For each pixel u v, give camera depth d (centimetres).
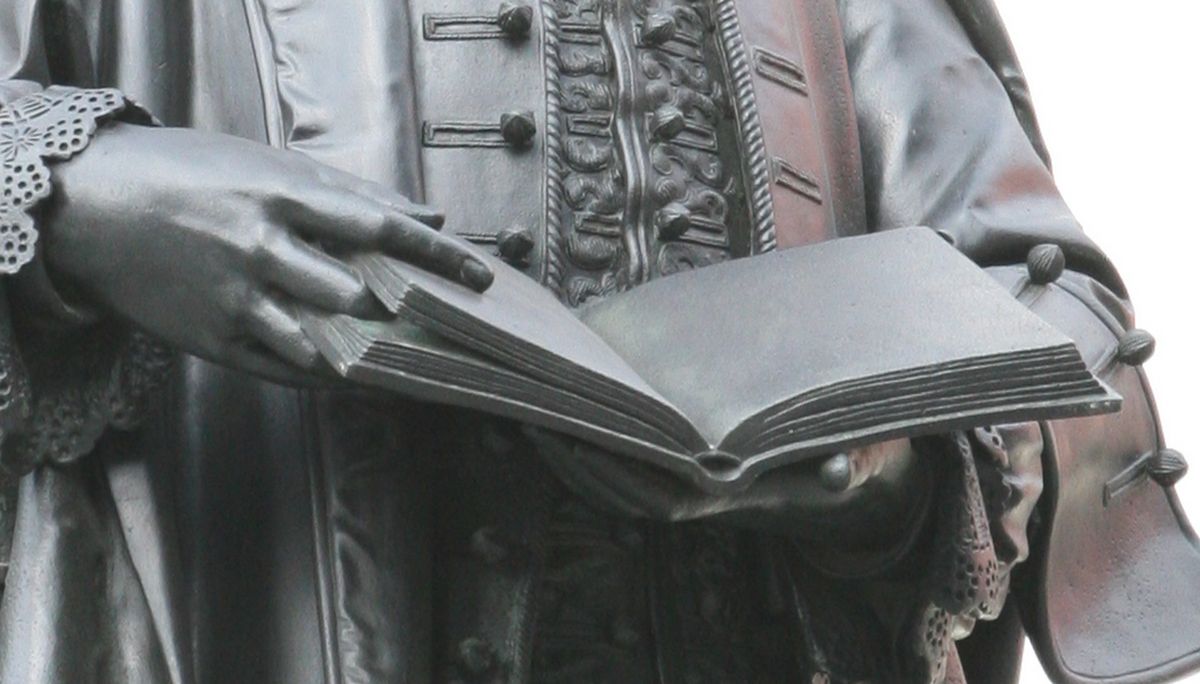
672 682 492
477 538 476
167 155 451
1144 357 537
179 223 444
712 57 524
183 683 458
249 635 466
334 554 465
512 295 449
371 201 438
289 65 495
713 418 452
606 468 454
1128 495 539
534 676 487
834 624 497
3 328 450
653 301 481
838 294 473
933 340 461
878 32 564
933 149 552
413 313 428
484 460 480
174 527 469
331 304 434
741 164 516
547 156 496
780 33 535
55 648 452
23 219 448
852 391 453
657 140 508
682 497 457
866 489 474
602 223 499
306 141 489
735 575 502
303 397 475
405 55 496
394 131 488
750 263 486
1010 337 460
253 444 476
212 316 444
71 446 461
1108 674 519
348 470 470
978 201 547
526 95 500
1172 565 538
